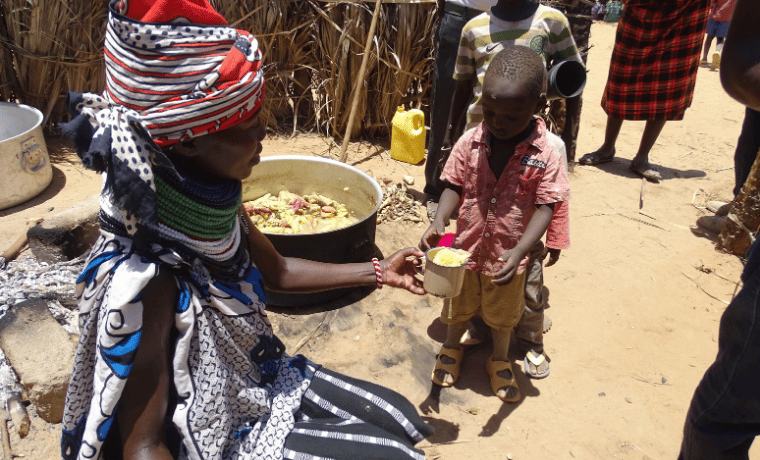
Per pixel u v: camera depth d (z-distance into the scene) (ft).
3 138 13.93
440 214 7.80
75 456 4.29
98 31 15.17
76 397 4.11
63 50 14.79
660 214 14.34
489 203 7.59
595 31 38.22
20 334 7.99
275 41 16.28
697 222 13.97
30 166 12.59
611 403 8.70
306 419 5.02
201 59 3.61
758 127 12.05
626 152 18.22
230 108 3.72
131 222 3.55
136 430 3.87
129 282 3.72
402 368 9.16
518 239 7.56
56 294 8.89
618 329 10.28
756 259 4.97
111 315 3.67
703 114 22.45
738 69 4.48
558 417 8.42
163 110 3.56
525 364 9.22
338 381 5.21
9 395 7.70
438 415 8.37
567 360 9.52
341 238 9.96
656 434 8.19
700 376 9.28
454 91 12.37
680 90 15.08
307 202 12.40
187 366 4.12
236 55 3.71
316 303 10.39
